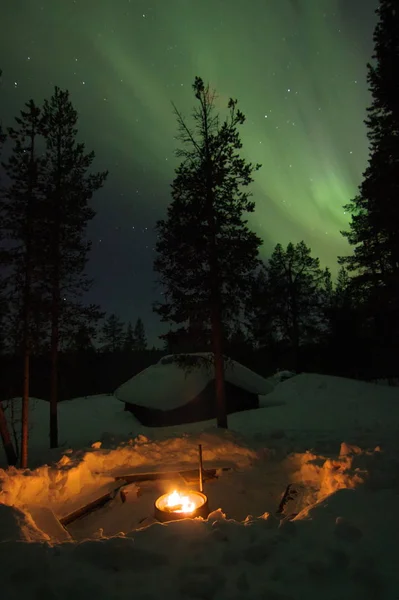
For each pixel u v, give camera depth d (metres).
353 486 4.46
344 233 29.11
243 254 14.16
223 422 13.96
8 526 3.54
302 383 25.19
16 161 13.83
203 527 3.48
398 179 18.61
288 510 5.27
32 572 2.78
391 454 5.29
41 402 24.67
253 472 6.80
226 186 14.63
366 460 5.10
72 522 5.23
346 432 10.66
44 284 13.51
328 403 19.56
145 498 5.74
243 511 5.57
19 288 12.52
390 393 21.19
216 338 14.24
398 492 4.11
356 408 17.75
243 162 14.64
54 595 2.59
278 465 7.15
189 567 2.90
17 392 13.09
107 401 28.78
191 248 14.38
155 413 20.67
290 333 36.19
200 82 15.10
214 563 2.97
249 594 2.64
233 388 21.58
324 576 2.79
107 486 6.06
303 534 3.33
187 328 14.55
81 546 3.07
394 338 28.66
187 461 7.34
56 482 5.87
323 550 3.04
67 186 14.73
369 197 20.55
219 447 8.33
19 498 5.24
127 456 7.40
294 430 12.48
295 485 5.87
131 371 45.44
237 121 14.80
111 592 2.66
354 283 27.91
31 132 14.25
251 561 3.01
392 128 18.30
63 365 15.62
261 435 9.91
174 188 14.74
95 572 2.87
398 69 17.59
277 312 35.31
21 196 13.54
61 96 15.47
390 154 18.45
